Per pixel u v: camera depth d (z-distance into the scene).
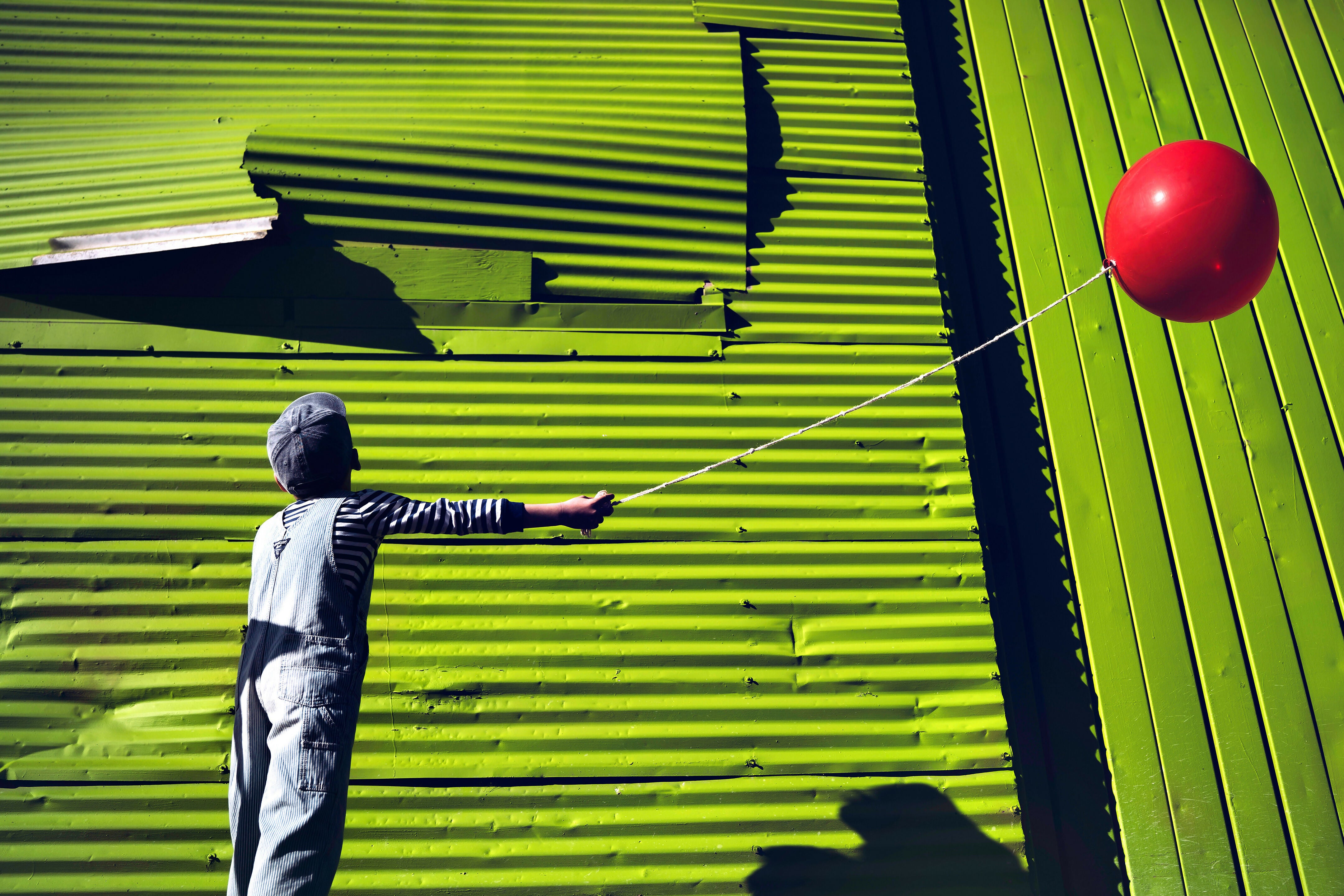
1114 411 3.74
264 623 2.04
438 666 2.83
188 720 2.72
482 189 3.25
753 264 3.45
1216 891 3.10
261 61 3.50
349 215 3.15
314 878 1.83
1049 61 4.38
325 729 1.93
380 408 3.07
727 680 2.92
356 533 2.08
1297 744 3.32
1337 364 3.95
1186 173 2.30
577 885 2.69
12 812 2.60
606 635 2.92
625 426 3.16
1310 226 4.25
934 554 3.13
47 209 3.06
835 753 2.88
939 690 2.98
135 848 2.61
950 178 4.09
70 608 2.77
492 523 2.14
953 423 3.32
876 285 3.51
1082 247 4.00
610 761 2.80
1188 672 3.38
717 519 3.09
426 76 3.52
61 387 2.94
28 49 3.43
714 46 3.71
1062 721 3.29
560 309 3.24
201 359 3.02
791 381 3.31
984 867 2.82
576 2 3.73
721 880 2.73
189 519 2.89
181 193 3.08
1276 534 3.62
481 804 2.73
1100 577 3.48
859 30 3.93
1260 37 4.61
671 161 3.42
